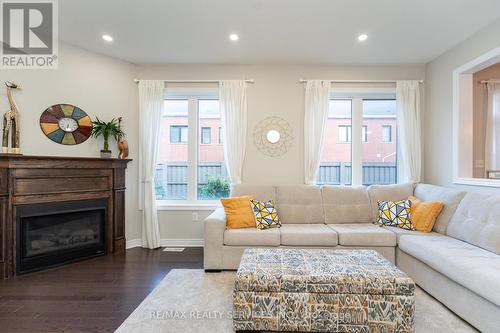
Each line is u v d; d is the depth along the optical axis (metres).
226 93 3.91
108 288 2.57
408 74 4.00
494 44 2.83
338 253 2.35
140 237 4.01
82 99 3.54
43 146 3.28
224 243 2.96
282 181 3.99
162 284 2.64
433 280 2.33
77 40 3.31
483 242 2.31
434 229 3.01
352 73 3.99
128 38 3.24
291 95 3.98
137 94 3.98
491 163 3.91
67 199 3.23
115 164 3.67
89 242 3.47
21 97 3.15
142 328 1.93
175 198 4.19
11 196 2.82
